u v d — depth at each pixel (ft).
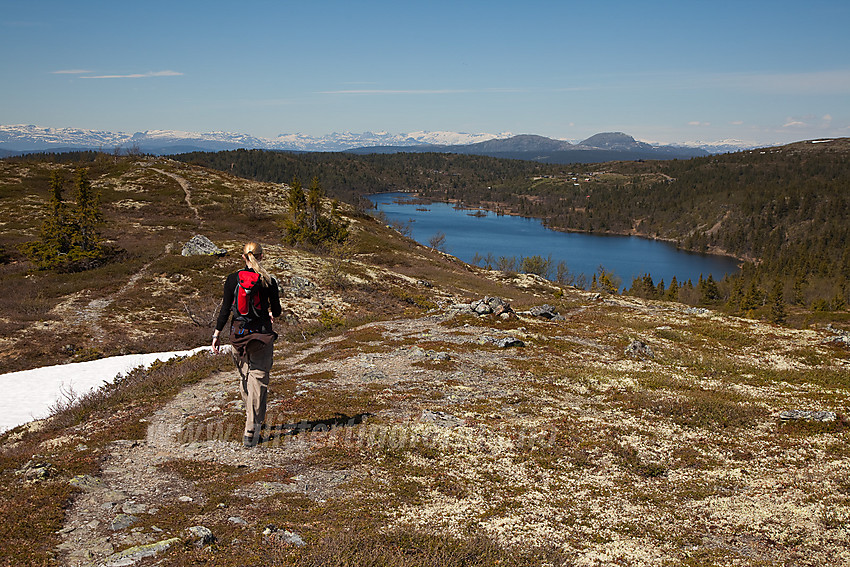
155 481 23.79
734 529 23.54
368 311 142.72
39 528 18.21
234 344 27.30
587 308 131.44
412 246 345.10
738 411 43.45
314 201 269.44
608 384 51.90
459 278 247.91
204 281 150.82
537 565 18.69
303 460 27.48
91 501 21.17
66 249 170.09
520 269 435.94
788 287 523.70
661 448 34.65
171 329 112.16
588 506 25.34
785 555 21.16
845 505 26.09
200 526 18.45
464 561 17.87
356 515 20.98
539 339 76.38
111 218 265.95
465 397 43.93
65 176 363.56
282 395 41.22
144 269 162.61
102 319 114.93
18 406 64.13
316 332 82.33
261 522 19.43
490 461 30.07
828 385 59.47
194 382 47.09
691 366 67.62
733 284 538.88
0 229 229.45
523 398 44.73
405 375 51.19
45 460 26.14
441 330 80.33
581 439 34.73
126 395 43.24
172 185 358.43
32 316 111.75
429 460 29.22
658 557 20.66
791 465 32.76
